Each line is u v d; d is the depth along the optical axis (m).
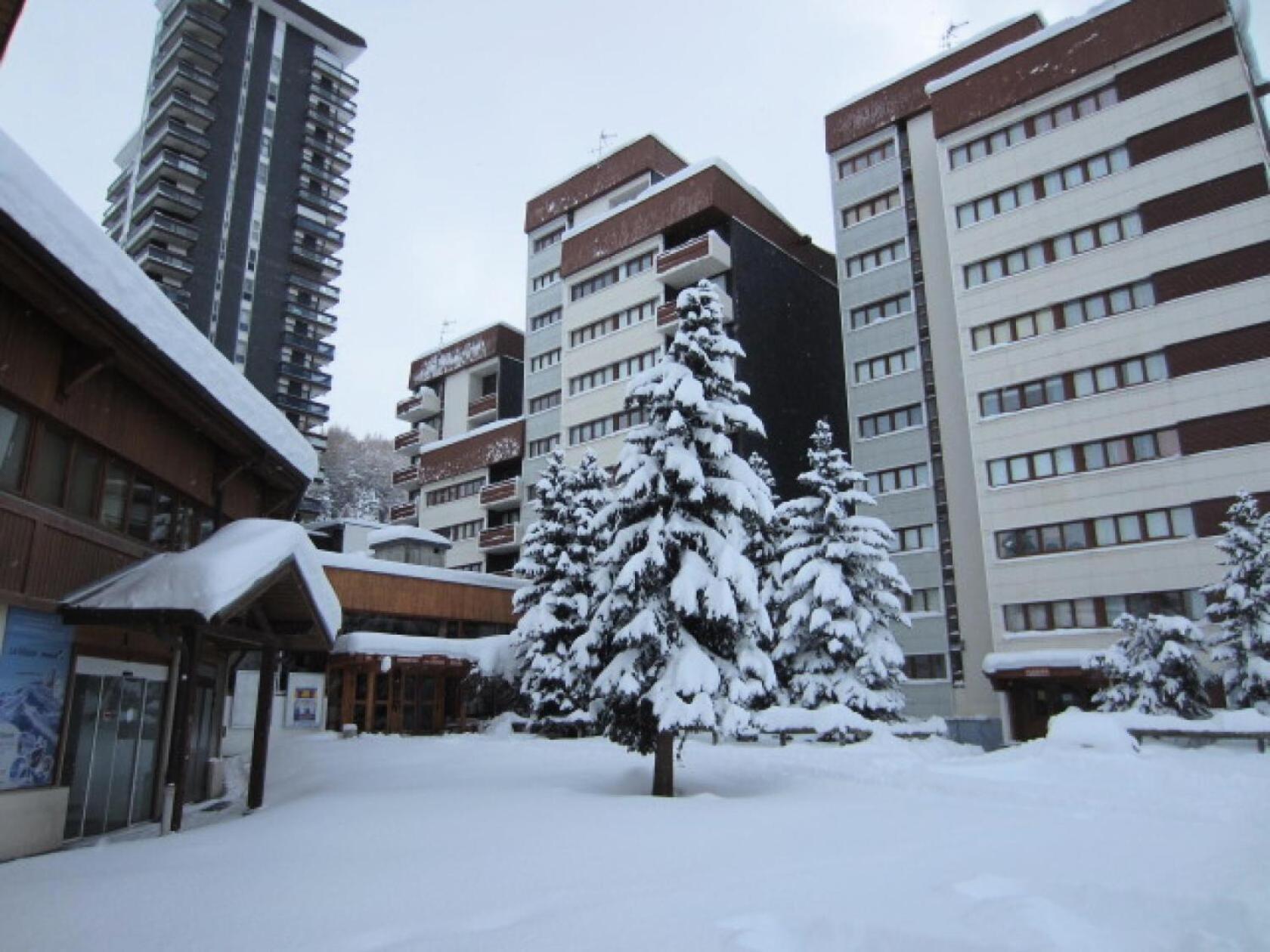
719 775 18.17
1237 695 23.05
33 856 9.66
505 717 35.69
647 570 15.24
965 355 36.56
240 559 12.08
